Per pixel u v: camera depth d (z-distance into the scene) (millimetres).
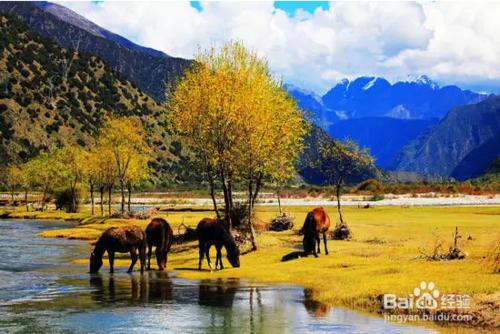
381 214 63719
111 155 76625
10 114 196875
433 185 137375
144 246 29719
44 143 194375
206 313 18703
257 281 25812
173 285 24688
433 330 16328
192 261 34125
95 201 123812
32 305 20047
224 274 28109
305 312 18891
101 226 61688
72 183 97188
